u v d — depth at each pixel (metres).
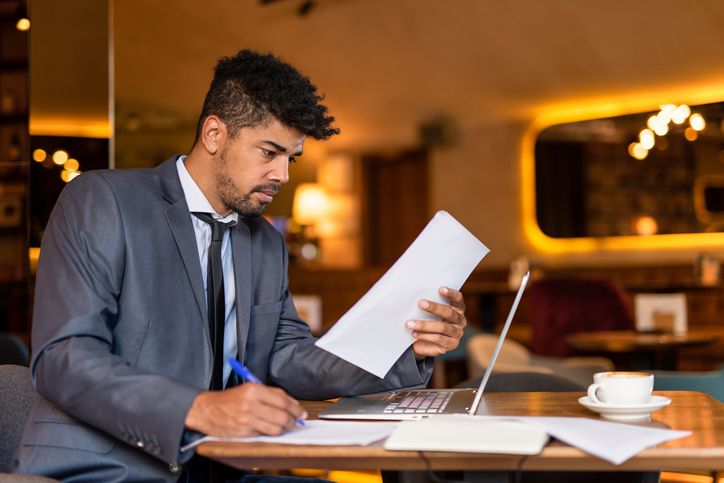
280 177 1.76
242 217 1.92
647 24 7.16
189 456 1.50
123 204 1.73
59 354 1.55
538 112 8.95
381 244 10.33
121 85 8.15
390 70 8.50
